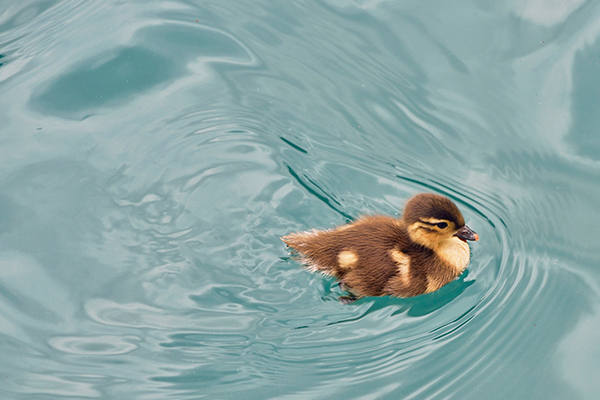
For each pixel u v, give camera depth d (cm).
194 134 881
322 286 730
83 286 728
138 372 645
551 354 657
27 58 955
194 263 749
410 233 735
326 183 828
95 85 931
